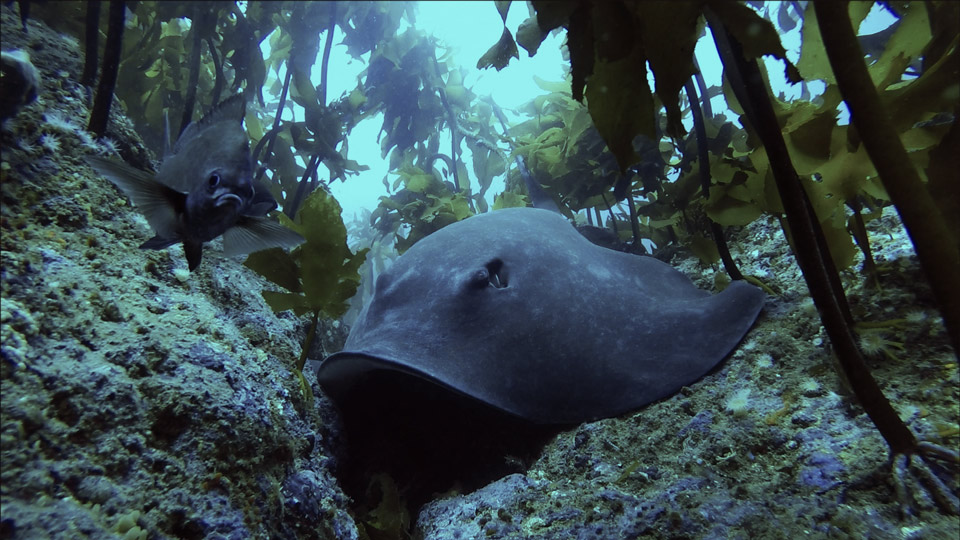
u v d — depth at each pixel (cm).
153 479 158
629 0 164
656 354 295
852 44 144
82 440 149
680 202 429
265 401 210
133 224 244
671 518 200
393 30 563
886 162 145
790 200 184
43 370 151
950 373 216
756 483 212
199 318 224
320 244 270
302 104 435
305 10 418
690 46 158
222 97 462
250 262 273
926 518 174
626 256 375
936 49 229
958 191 205
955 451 186
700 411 261
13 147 211
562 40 555
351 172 473
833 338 189
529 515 230
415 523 264
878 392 188
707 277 407
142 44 405
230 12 381
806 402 240
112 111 306
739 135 420
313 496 214
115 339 179
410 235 566
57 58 302
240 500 177
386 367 271
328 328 480
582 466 254
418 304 309
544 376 285
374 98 641
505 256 317
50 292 175
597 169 496
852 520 180
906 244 294
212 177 163
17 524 123
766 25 155
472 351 284
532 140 559
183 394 178
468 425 303
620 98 171
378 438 304
